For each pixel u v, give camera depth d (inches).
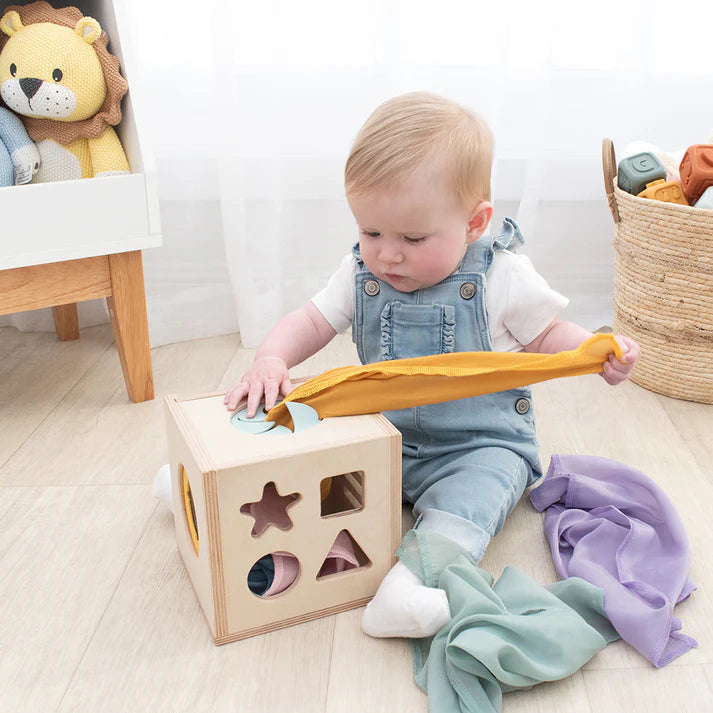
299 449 30.1
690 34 59.5
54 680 29.9
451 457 39.0
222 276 62.9
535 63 59.1
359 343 40.8
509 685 28.9
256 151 57.9
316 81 59.1
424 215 33.9
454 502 35.3
